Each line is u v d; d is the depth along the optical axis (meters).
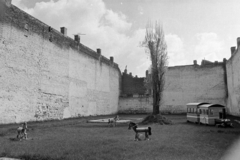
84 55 29.11
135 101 39.75
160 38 21.28
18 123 17.28
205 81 35.53
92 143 9.12
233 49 30.62
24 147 8.38
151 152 7.33
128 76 43.47
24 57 18.41
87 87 29.61
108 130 14.13
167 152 7.31
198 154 6.96
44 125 16.83
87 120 22.53
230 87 30.78
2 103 16.02
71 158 6.72
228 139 9.91
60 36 23.91
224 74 34.38
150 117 19.36
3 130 13.02
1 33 16.12
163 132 12.81
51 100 21.88
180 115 32.53
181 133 12.30
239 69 24.64
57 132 13.27
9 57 16.80
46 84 21.19
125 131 13.57
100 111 33.31
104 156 6.85
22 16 18.34
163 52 21.14
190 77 36.59
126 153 7.25
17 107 17.42
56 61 22.97
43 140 10.16
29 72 18.94
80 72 27.91
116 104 39.81
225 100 33.84
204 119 17.56
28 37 18.95
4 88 16.23
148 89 39.00
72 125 17.97
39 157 6.99
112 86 38.25
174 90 37.22
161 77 20.95
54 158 6.82
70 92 25.48
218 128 14.87
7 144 9.09
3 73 16.20
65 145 8.71
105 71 35.66
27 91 18.61
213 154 6.93
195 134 11.81
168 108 37.09
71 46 26.06
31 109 19.02
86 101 29.23
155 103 20.38
